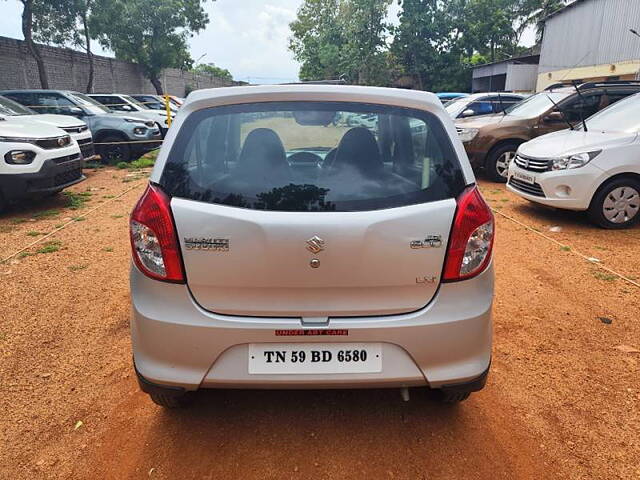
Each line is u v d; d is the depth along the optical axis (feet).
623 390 9.33
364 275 6.89
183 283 7.00
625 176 19.47
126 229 20.54
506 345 11.03
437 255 7.00
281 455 7.73
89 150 32.81
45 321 12.19
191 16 101.76
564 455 7.72
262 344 7.00
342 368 7.06
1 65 68.80
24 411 8.77
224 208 6.91
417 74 127.65
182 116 7.57
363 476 7.31
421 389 9.45
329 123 7.65
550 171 20.03
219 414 8.72
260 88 7.74
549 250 17.53
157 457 7.70
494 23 119.96
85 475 7.35
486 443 7.99
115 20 82.74
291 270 6.82
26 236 19.51
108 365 10.26
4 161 21.53
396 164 7.41
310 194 7.04
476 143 30.66
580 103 30.01
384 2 128.06
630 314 12.47
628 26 68.80
